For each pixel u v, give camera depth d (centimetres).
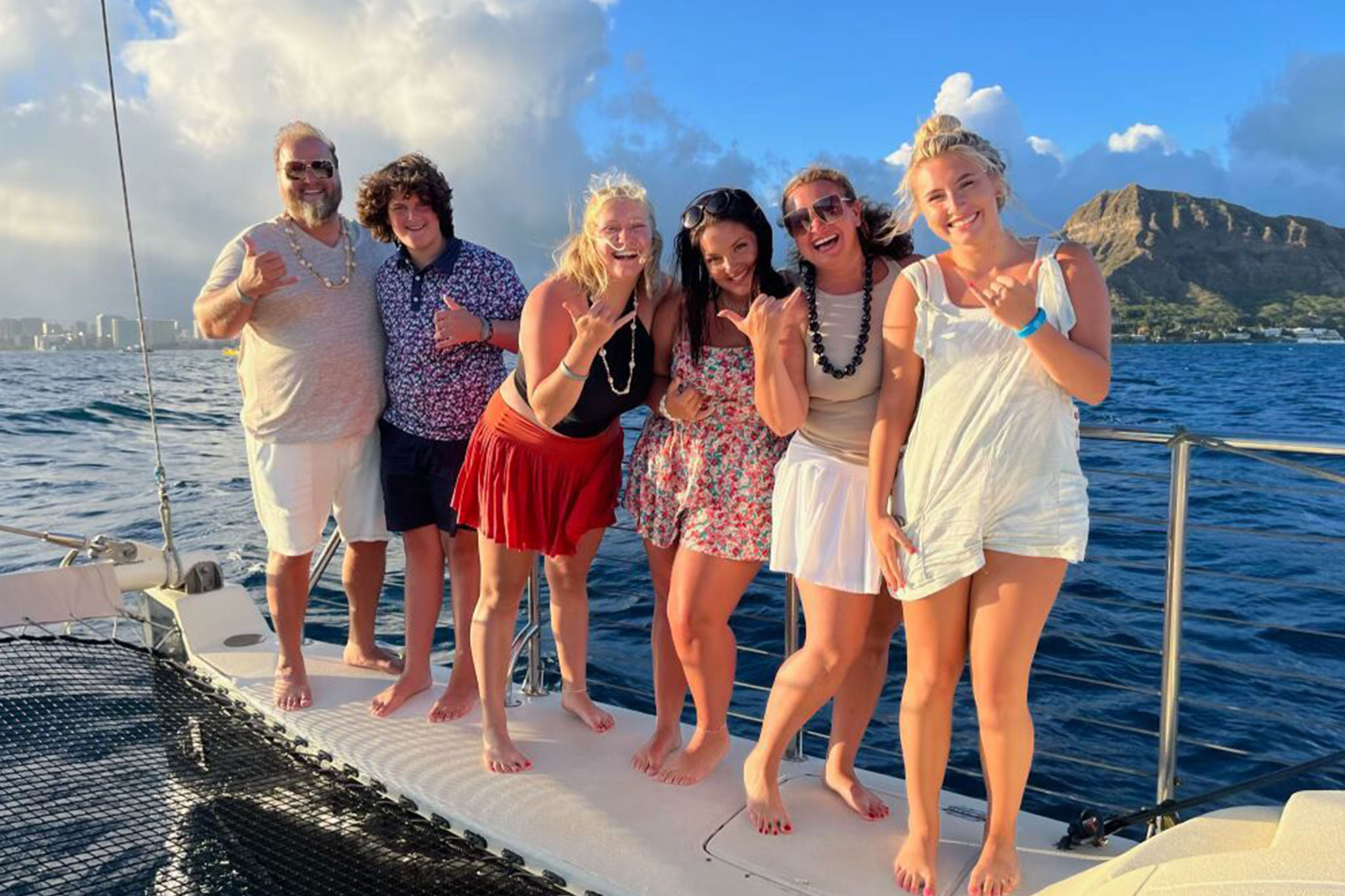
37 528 833
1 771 261
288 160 288
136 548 348
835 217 219
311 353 294
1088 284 191
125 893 217
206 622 342
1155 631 555
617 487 268
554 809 236
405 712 296
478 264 296
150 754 273
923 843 205
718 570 242
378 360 307
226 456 1291
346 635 546
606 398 247
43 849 229
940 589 197
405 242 292
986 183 194
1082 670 496
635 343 247
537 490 252
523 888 216
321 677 321
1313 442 208
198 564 354
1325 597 617
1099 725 433
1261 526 855
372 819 245
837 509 225
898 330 208
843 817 235
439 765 260
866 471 226
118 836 236
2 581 312
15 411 1806
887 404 210
